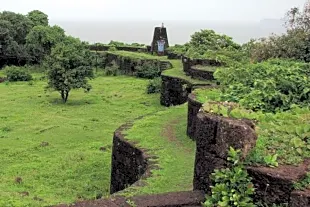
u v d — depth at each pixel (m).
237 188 4.88
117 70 32.22
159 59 30.11
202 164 5.58
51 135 15.24
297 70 9.71
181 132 10.39
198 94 10.50
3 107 20.27
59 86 21.75
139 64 30.77
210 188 5.36
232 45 24.11
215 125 5.35
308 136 5.62
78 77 22.06
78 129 16.14
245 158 4.99
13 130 16.03
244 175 4.88
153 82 24.41
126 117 18.48
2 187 9.84
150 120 11.39
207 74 17.53
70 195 9.48
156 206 5.30
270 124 6.04
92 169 11.51
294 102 8.70
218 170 5.12
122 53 33.94
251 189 4.77
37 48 36.62
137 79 29.58
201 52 21.28
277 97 8.76
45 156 12.79
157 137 9.76
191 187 6.78
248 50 17.86
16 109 19.86
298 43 12.61
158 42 33.62
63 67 21.73
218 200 4.97
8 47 35.97
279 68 9.76
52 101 22.02
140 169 8.52
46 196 9.27
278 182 4.66
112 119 18.11
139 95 23.75
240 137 5.04
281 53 13.02
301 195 4.48
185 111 12.58
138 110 19.92
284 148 5.39
